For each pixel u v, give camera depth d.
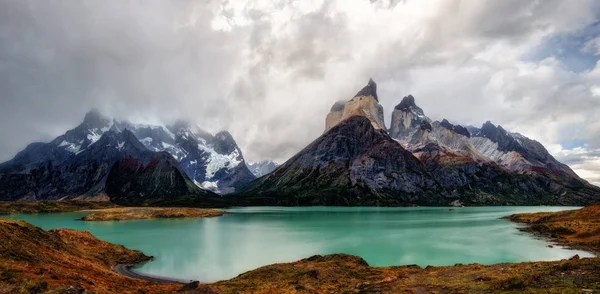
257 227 188.00
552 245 113.06
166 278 77.19
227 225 198.12
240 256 103.31
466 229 169.25
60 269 54.31
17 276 43.88
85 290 41.03
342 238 140.12
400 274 63.84
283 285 58.53
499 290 42.41
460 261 92.00
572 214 165.00
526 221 196.38
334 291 53.47
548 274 46.50
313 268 70.56
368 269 72.25
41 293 38.75
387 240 133.38
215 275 80.56
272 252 109.56
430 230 166.62
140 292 52.44
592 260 51.00
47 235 75.25
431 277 58.09
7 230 64.44
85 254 83.00
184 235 152.25
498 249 108.69
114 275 66.12
